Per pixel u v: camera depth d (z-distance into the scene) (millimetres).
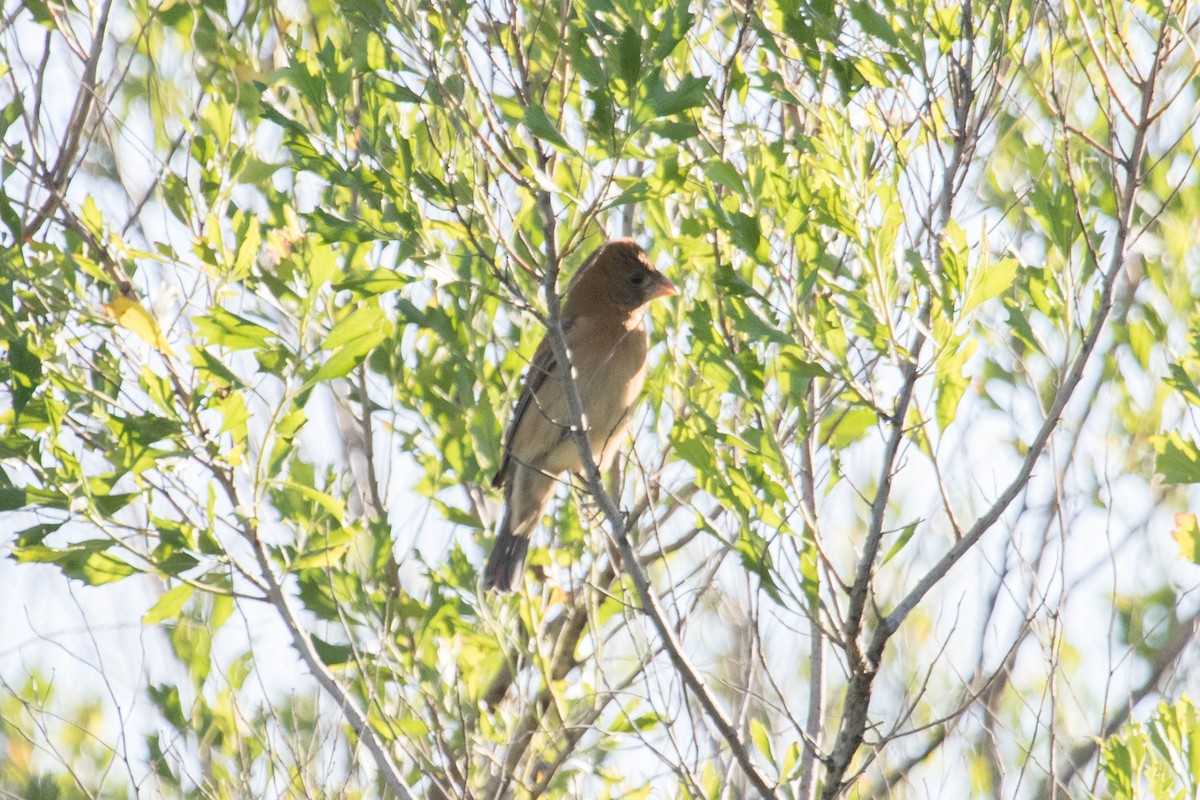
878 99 9961
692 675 8188
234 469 9422
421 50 8086
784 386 8852
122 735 9578
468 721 10383
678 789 10352
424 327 11289
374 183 8125
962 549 8023
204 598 10984
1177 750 9016
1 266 9188
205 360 8914
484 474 11430
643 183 7996
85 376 9570
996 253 10914
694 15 8664
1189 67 11805
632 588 10242
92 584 8930
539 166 8203
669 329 11789
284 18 11344
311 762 10023
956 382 8195
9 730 11117
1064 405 8016
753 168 8273
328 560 9531
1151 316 12414
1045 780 11625
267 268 10992
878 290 7797
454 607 10633
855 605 7988
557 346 8359
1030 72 10352
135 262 10227
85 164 11078
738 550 8234
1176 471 8688
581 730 10609
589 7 8039
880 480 7961
